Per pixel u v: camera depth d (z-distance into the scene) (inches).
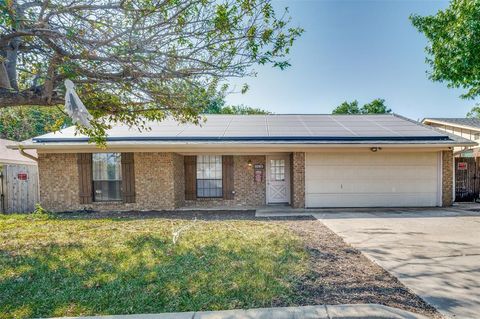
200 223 307.7
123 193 437.4
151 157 437.4
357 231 271.4
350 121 547.5
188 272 156.3
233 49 167.0
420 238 243.1
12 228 285.4
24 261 179.0
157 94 199.6
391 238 243.3
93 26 156.6
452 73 263.3
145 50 159.8
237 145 413.7
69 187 436.5
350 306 116.1
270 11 160.7
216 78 187.8
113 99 214.1
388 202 446.9
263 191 491.2
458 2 243.8
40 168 433.7
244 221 324.8
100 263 173.3
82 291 135.9
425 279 151.4
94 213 412.8
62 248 206.2
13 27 136.7
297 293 130.3
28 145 403.9
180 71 174.2
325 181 447.2
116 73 174.9
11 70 165.5
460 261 181.5
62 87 176.6
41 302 125.7
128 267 165.9
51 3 145.6
